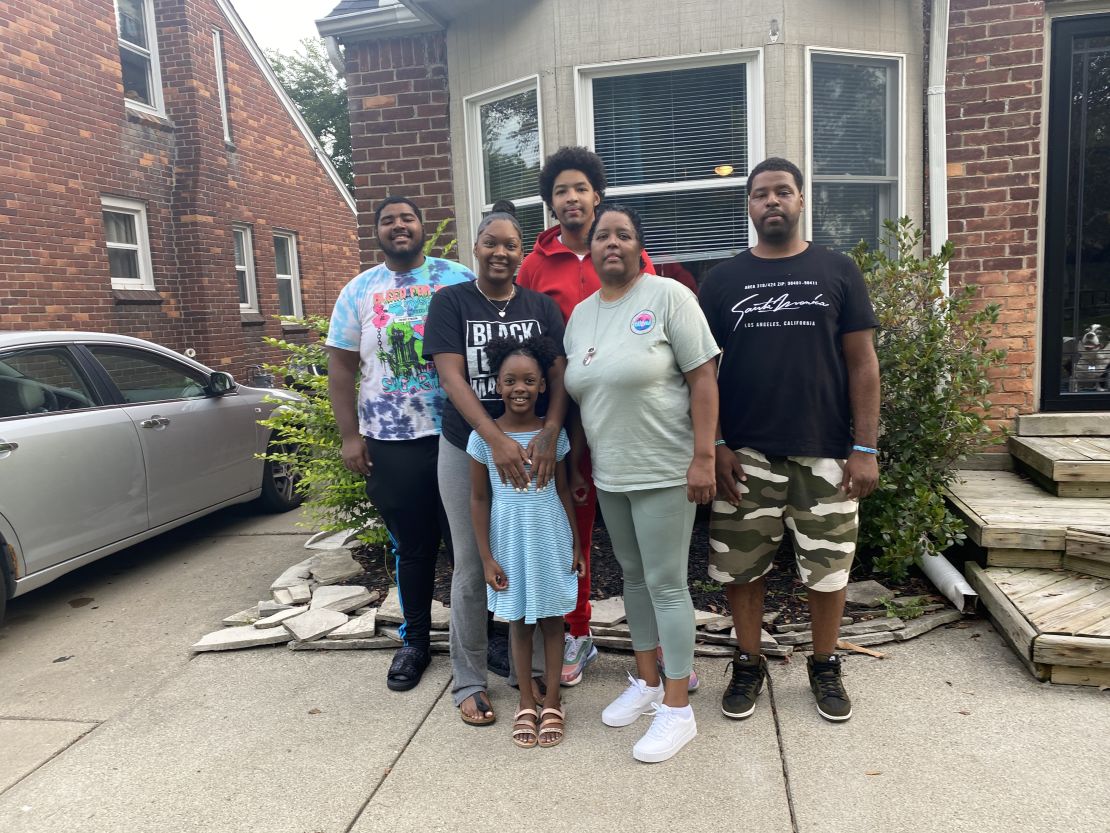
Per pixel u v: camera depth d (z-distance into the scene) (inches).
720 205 189.0
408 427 118.5
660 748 98.7
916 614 134.2
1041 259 184.1
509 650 122.3
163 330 393.1
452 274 121.9
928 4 184.9
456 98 211.5
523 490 102.2
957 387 146.6
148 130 382.0
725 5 180.5
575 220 119.7
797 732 104.2
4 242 304.8
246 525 226.2
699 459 95.0
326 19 208.4
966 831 84.3
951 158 183.2
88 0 345.4
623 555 105.0
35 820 93.0
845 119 188.1
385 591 155.1
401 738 107.3
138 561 196.4
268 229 469.4
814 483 103.2
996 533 136.0
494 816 90.0
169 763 103.7
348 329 120.5
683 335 95.0
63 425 158.1
